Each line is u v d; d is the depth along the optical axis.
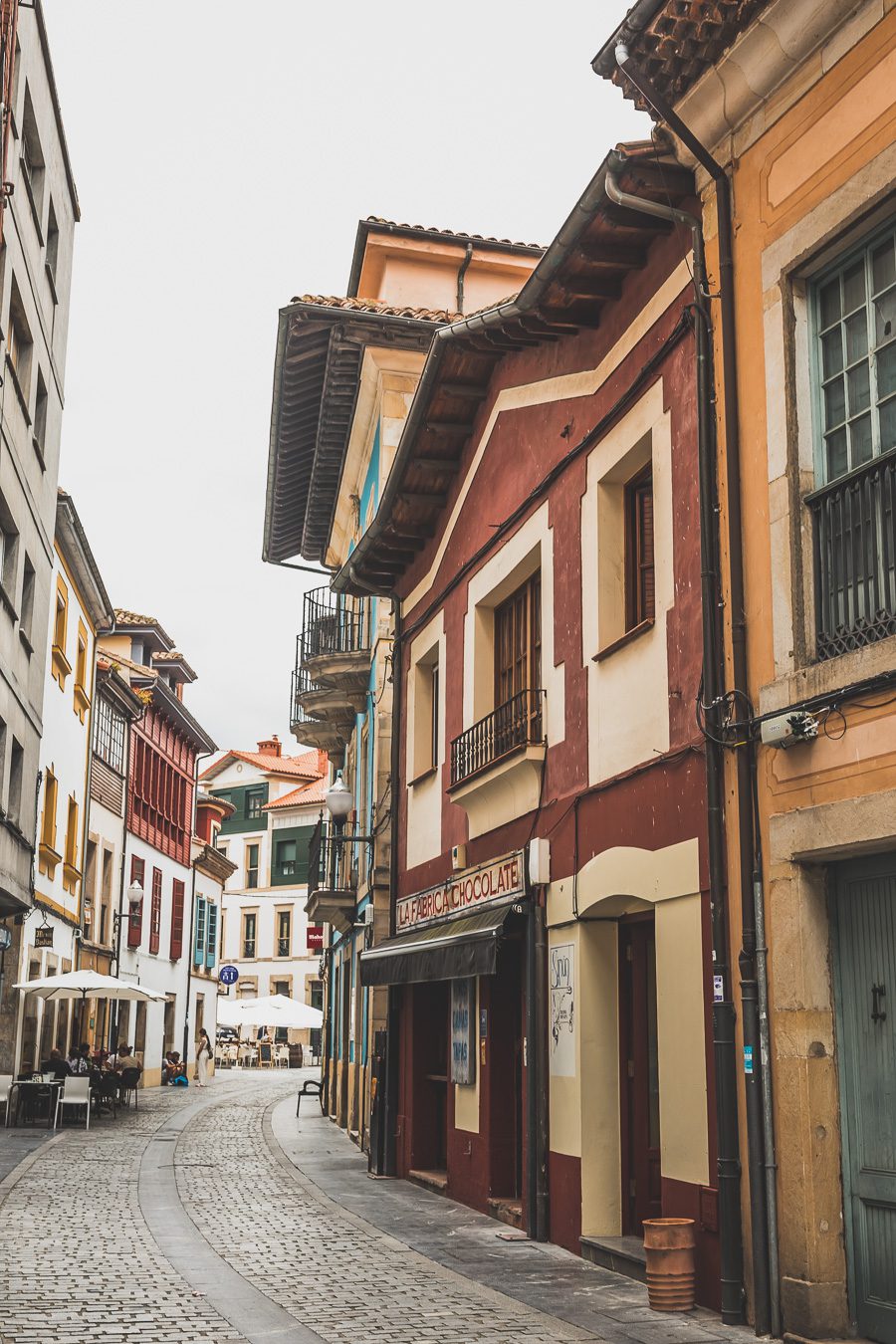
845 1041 7.52
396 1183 15.52
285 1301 8.59
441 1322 7.98
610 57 9.01
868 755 7.18
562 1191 10.76
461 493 15.20
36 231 22.56
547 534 12.20
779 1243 7.59
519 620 13.70
